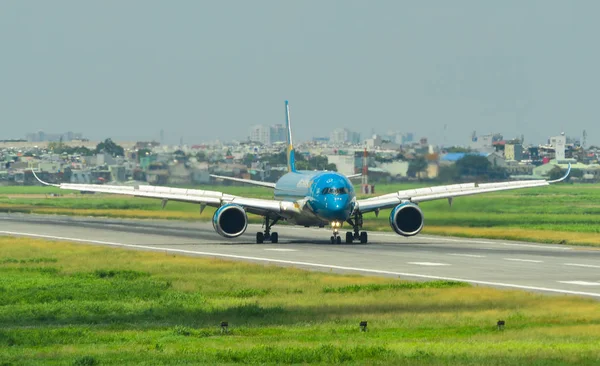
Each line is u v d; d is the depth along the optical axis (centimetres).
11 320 16250
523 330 14412
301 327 15038
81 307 17438
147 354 12825
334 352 12581
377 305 17112
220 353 12700
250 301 17975
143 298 18788
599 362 11888
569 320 15200
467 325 14950
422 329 14662
